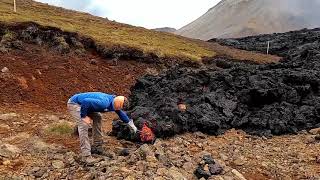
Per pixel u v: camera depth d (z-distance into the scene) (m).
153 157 10.53
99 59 26.12
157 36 40.50
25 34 24.66
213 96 15.96
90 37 27.22
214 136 14.30
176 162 10.70
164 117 14.14
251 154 12.77
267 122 15.11
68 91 20.47
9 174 9.95
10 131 13.47
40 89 19.50
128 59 27.34
